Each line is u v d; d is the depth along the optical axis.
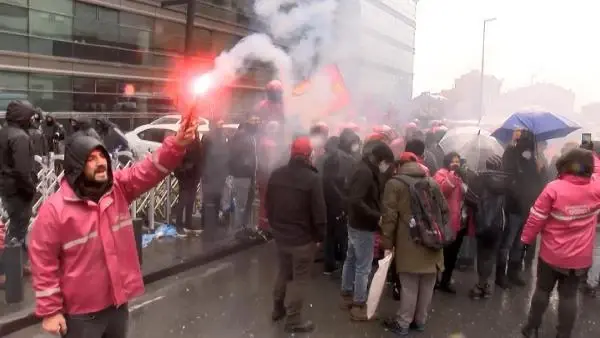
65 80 22.36
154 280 6.40
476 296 6.13
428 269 4.92
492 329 5.25
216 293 6.05
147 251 7.26
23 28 20.81
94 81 23.31
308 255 4.95
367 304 5.09
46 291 2.87
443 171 6.11
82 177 2.91
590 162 4.48
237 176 7.96
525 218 6.32
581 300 6.20
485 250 6.04
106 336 3.16
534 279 6.85
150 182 3.14
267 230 8.21
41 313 2.87
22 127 5.79
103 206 2.96
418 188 4.85
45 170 7.32
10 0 20.31
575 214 4.51
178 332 4.98
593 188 4.48
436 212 4.87
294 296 4.98
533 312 4.91
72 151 2.88
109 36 23.59
